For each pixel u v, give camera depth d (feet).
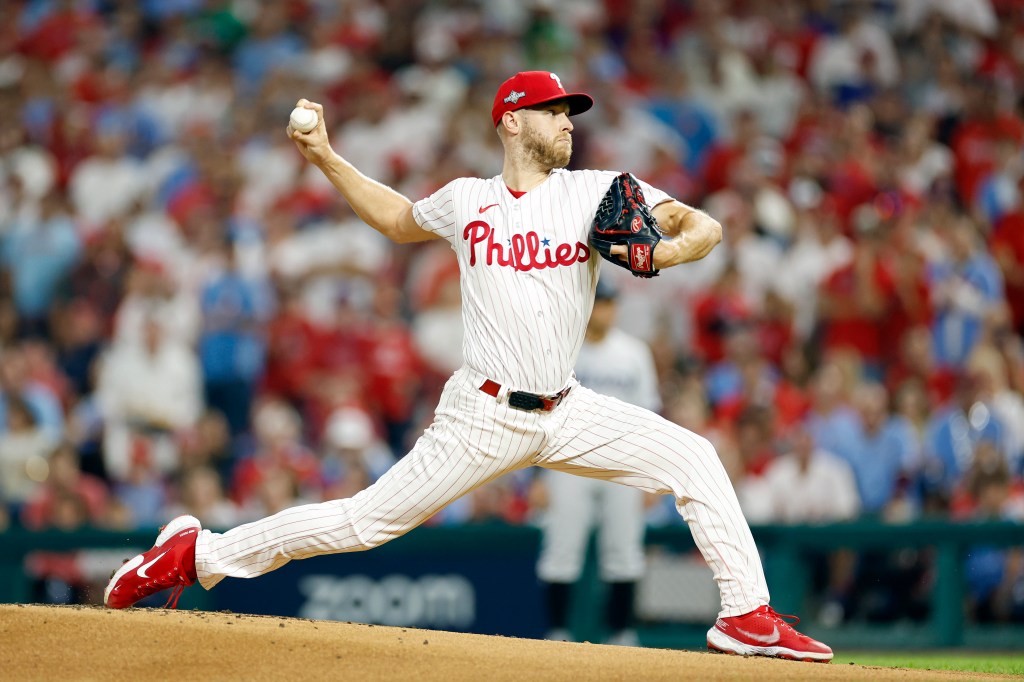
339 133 162.91
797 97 176.45
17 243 144.15
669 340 133.90
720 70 174.50
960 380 130.00
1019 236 157.38
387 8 183.73
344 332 134.31
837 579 104.37
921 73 181.16
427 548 103.09
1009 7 192.03
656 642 104.37
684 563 104.37
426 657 51.29
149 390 129.59
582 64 172.55
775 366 135.85
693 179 163.22
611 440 56.08
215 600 102.12
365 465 120.57
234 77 176.65
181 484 117.50
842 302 137.08
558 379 54.65
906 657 92.63
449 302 137.39
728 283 138.21
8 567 105.09
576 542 99.76
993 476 114.62
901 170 161.58
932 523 103.45
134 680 49.14
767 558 102.83
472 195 55.57
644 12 182.91
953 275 142.72
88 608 57.11
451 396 55.47
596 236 52.80
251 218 146.30
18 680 49.06
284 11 184.03
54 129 165.17
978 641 103.50
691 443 56.18
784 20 183.83
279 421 124.98
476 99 160.45
